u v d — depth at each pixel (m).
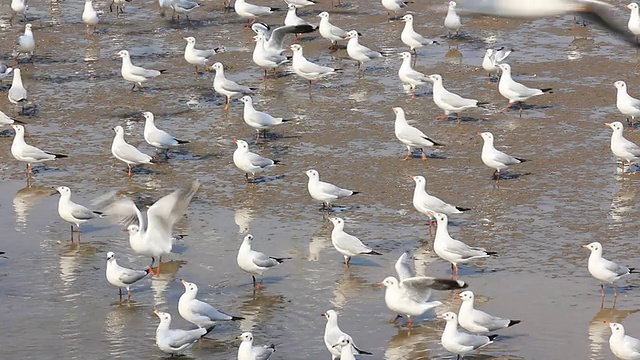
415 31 46.47
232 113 36.16
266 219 27.16
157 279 23.69
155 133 31.16
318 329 20.98
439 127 34.34
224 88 36.41
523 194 28.47
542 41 44.66
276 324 21.27
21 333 21.05
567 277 23.20
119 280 22.36
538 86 38.53
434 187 29.05
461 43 44.62
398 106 36.59
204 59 40.25
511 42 44.59
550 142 32.75
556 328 20.66
